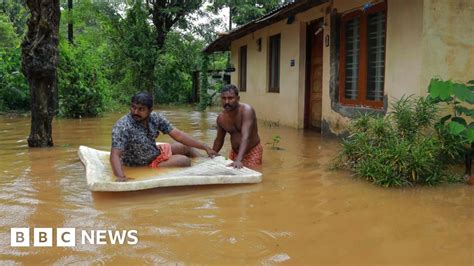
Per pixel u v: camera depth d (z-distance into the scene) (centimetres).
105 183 447
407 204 441
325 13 957
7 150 752
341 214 407
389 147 542
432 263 302
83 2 2105
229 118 632
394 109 664
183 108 2088
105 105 1700
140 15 2311
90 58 1550
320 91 1071
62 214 400
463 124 555
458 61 673
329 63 944
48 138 796
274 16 1038
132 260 303
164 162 567
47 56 757
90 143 848
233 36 1451
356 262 303
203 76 1986
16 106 1688
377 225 378
